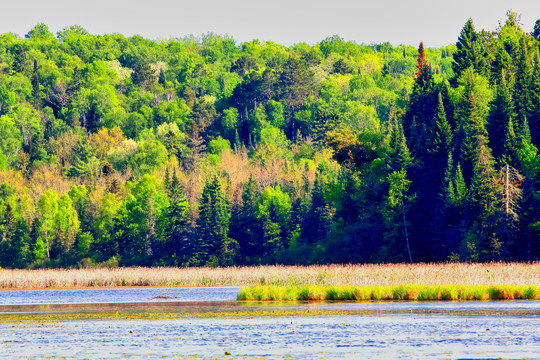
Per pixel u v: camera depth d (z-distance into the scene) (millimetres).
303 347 132875
